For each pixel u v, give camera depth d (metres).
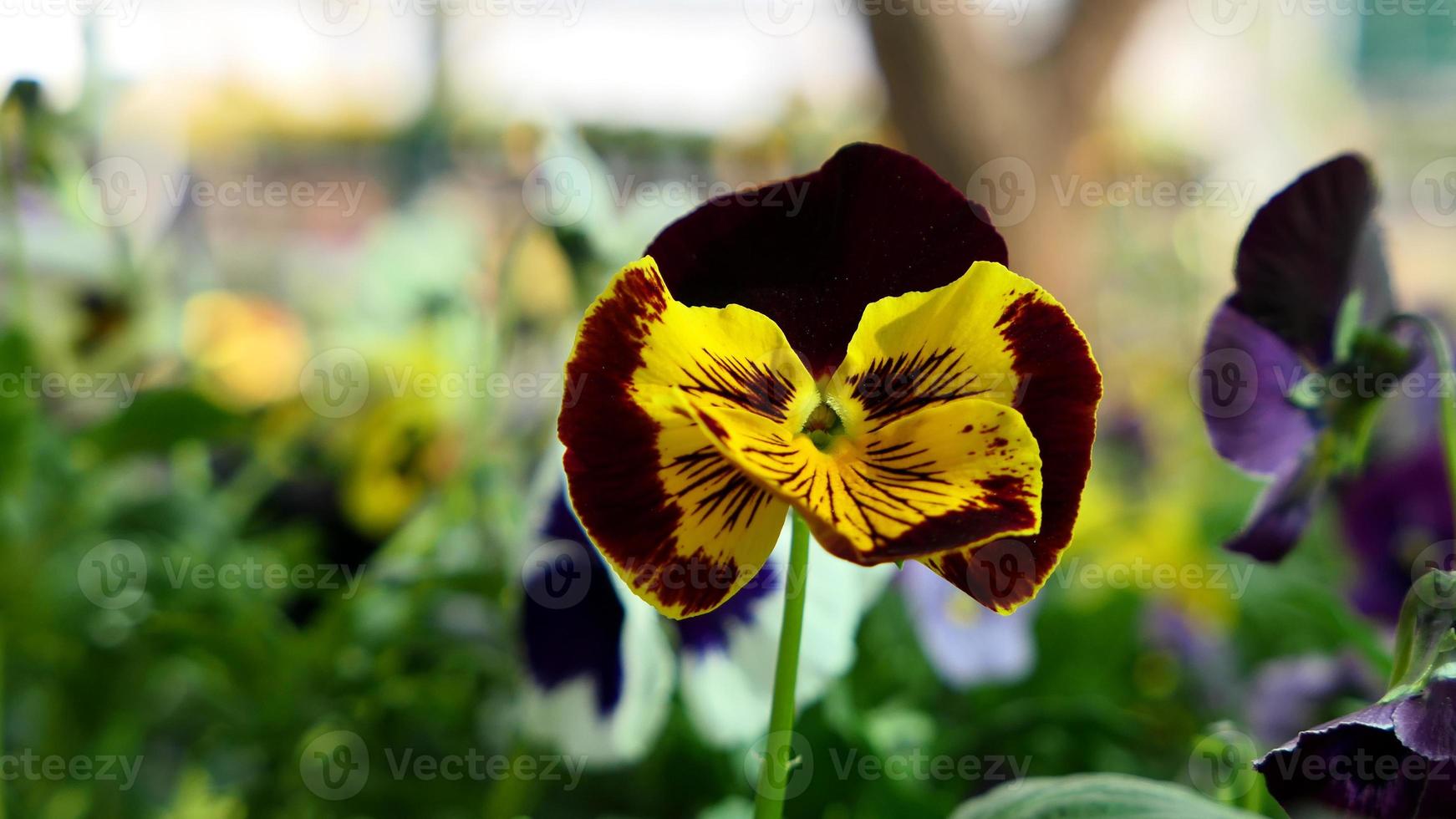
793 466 0.22
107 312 0.49
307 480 0.50
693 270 0.23
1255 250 0.27
